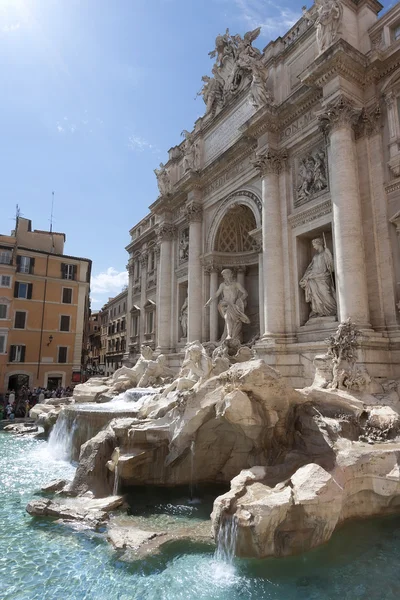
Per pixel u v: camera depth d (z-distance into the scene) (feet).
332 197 57.72
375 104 58.34
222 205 90.43
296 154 70.44
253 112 84.12
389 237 54.85
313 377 59.36
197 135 102.53
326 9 60.29
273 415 39.75
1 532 34.09
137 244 147.13
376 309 54.75
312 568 27.61
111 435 46.96
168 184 112.78
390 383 48.34
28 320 137.28
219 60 98.27
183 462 45.37
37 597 25.05
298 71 73.10
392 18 58.44
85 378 175.01
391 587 25.14
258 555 27.61
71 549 31.14
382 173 56.59
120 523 35.78
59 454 61.26
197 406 44.16
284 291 68.13
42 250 151.23
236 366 43.39
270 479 33.42
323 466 33.42
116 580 26.81
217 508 30.63
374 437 37.17
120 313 210.38
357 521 32.81
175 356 99.04
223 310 83.97
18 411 106.11
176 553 30.19
